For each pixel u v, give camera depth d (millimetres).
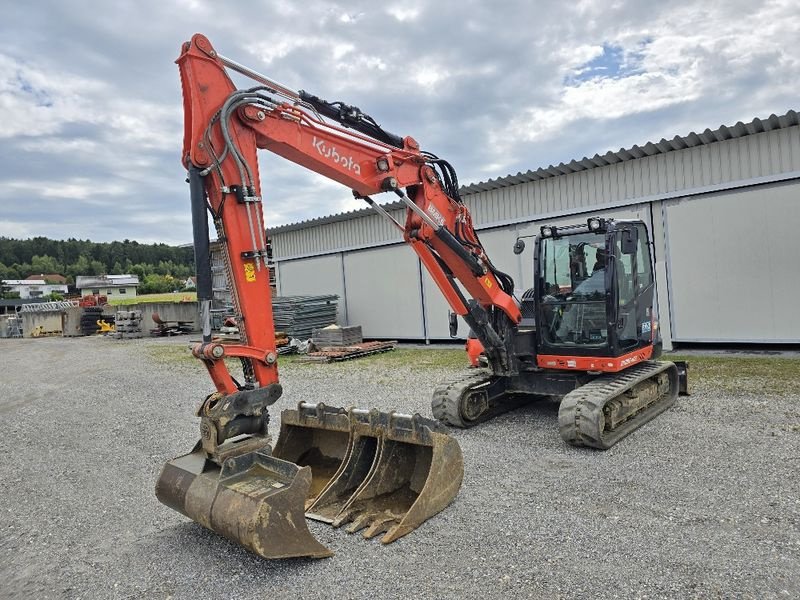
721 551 4180
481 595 3859
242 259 4871
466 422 7930
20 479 7270
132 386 13969
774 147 11625
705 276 12695
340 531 4953
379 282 19672
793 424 7008
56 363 20750
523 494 5500
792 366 10375
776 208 11734
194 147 4695
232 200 4852
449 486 5301
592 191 14250
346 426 5691
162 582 4398
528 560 4266
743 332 12305
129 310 31438
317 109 5781
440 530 4848
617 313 7383
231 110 4820
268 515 4230
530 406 9109
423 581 4090
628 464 6105
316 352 16562
